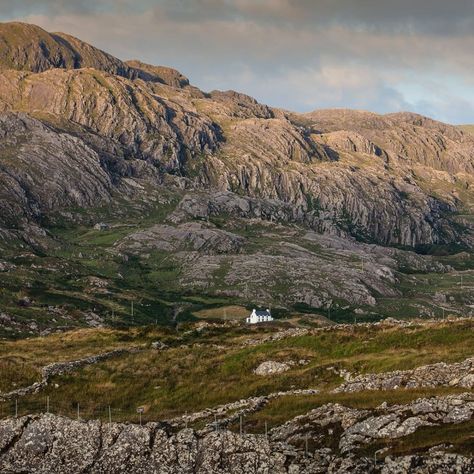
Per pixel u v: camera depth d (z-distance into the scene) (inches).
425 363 2778.1
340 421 2106.3
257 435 2012.8
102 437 2137.1
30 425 2220.7
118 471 2025.1
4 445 2191.2
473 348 2935.5
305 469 1836.9
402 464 1713.8
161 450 2034.9
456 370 2551.7
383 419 2030.0
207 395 3016.7
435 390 2378.2
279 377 3038.9
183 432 2078.0
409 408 2082.9
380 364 2906.0
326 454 1899.6
